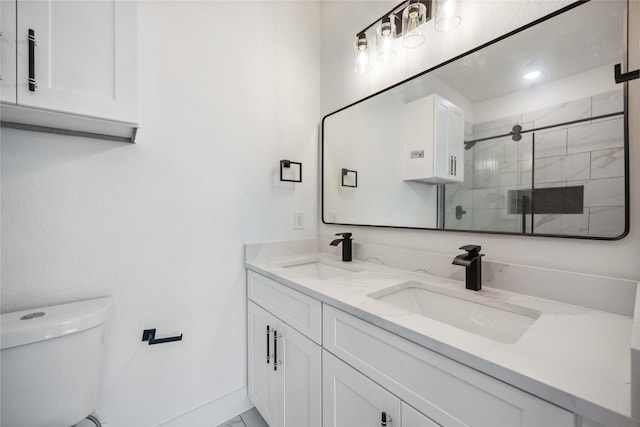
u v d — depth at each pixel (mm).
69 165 1023
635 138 740
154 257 1214
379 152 1426
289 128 1667
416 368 652
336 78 1705
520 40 945
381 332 737
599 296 774
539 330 649
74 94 840
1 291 917
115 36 912
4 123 908
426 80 1214
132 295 1163
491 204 1010
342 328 868
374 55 1464
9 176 926
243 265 1483
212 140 1368
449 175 1134
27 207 955
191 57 1306
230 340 1440
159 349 1235
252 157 1510
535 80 910
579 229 824
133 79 942
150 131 1195
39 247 975
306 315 1034
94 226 1076
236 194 1453
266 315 1301
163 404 1251
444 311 984
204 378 1362
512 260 970
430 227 1202
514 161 953
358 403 813
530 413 472
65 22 831
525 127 929
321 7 1809
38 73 788
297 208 1709
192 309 1320
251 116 1506
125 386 1157
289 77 1665
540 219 896
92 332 931
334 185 1703
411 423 660
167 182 1241
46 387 834
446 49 1163
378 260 1414
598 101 792
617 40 765
